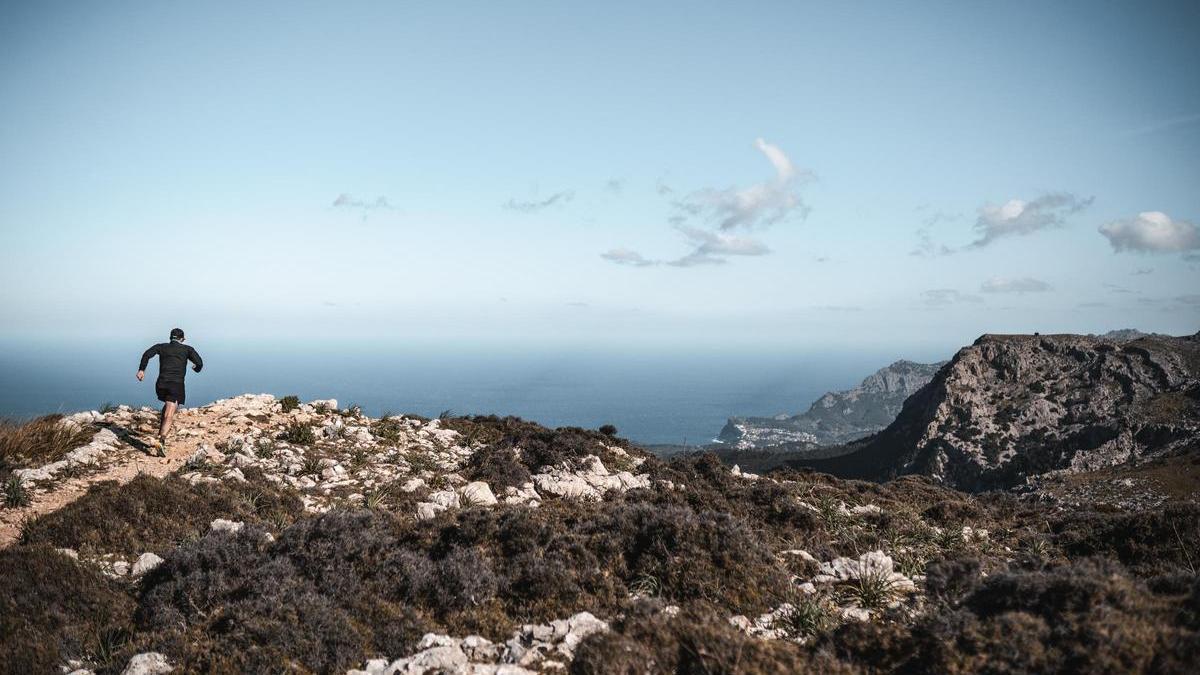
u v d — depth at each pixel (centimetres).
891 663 676
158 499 1180
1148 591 682
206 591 886
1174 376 13338
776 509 1658
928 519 1905
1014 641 616
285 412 2216
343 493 1492
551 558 1027
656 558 1043
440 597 903
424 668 703
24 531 1027
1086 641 594
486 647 776
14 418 1592
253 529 1059
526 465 1917
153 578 937
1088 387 13938
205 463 1470
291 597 859
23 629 794
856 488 2405
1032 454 12588
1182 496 7462
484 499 1495
